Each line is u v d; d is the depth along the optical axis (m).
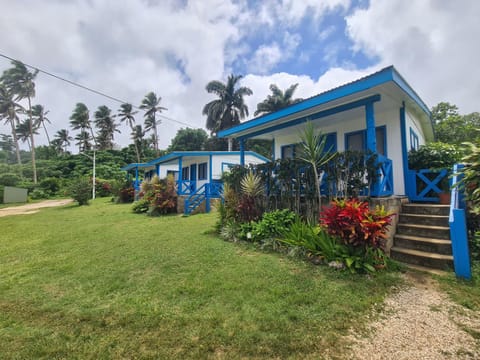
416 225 4.30
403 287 2.96
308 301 2.66
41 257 4.75
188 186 14.19
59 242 6.02
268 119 6.40
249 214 5.84
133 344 2.08
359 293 2.82
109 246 5.42
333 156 4.64
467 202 4.08
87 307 2.73
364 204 3.68
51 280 3.55
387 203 4.30
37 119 43.38
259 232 5.03
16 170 35.91
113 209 13.62
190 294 2.95
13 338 2.20
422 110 6.30
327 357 1.86
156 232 6.77
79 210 13.66
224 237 5.68
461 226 3.09
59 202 22.98
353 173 4.49
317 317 2.37
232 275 3.46
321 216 4.24
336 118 6.62
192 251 4.75
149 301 2.82
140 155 42.47
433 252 3.71
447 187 5.23
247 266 3.81
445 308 2.47
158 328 2.29
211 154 13.28
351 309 2.50
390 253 3.99
